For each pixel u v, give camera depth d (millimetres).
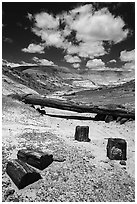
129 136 16641
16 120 17172
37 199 7926
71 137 14914
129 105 27953
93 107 22328
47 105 23531
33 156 9797
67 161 10727
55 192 8414
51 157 10336
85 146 13250
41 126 17078
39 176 8969
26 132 14359
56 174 9539
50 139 13578
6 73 56750
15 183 8414
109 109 21641
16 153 10875
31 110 21516
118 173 10336
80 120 22188
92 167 10555
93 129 18234
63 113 25672
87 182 9273
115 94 45469
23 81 67000
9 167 8930
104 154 12398
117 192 8891
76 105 22750
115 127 19422
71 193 8484
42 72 192375
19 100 23453
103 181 9500
